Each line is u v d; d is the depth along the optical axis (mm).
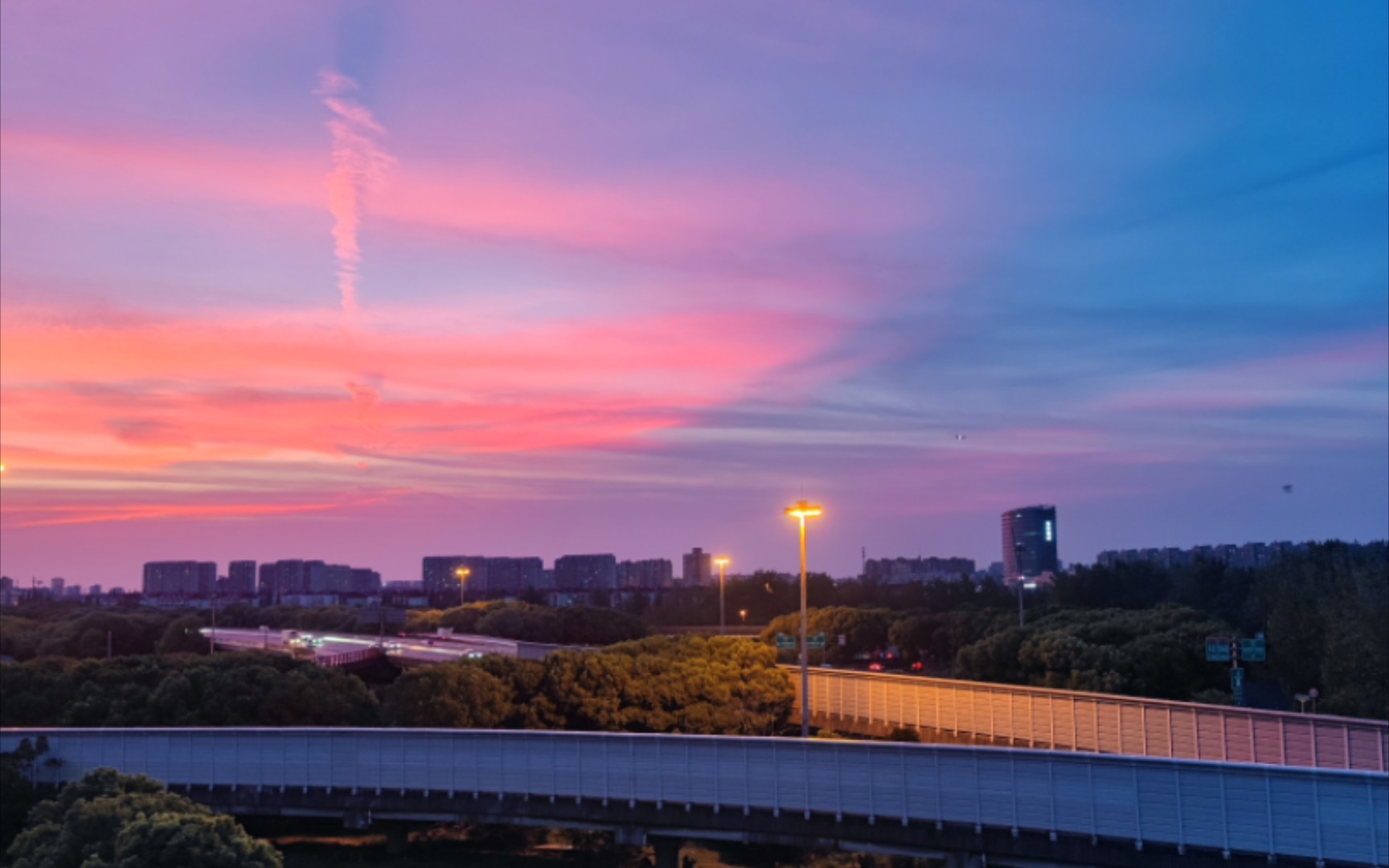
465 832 73812
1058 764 53219
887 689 104250
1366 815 46562
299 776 67562
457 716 79938
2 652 168125
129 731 68938
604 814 63188
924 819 55969
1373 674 90062
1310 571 122750
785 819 59500
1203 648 102625
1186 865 50375
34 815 51031
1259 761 71000
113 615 182000
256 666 85188
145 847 42688
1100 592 189250
